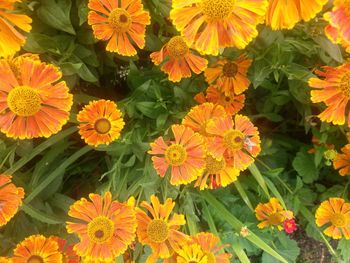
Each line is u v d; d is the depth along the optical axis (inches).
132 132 12.1
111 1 9.8
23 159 11.1
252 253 15.1
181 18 8.1
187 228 13.4
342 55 10.6
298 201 14.1
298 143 15.0
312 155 14.5
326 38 9.7
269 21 8.1
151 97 12.3
